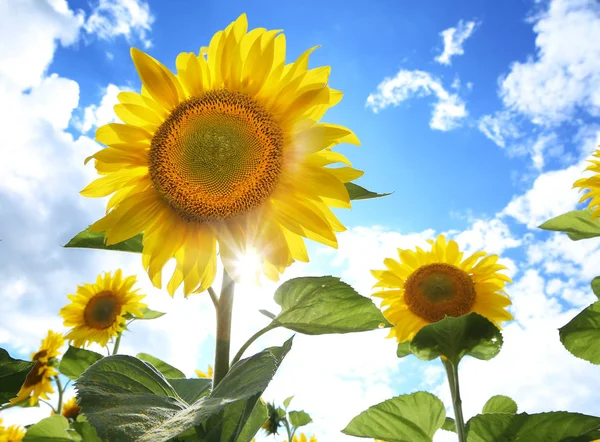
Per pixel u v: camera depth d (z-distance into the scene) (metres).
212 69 0.47
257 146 0.46
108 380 0.34
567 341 0.60
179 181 0.46
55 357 1.10
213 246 0.48
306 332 0.42
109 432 0.27
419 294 0.85
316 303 0.41
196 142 0.46
